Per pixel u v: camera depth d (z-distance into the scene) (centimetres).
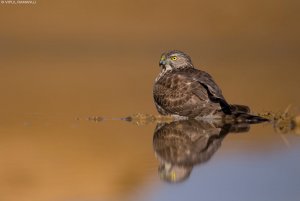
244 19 5319
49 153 1473
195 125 1783
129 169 1342
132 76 3000
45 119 1886
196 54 4156
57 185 1256
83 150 1492
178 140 1592
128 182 1266
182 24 5241
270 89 2508
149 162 1388
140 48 4478
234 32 5178
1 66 3419
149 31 5084
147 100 2291
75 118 1909
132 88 2609
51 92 2472
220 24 5259
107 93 2462
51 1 5241
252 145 1522
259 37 5097
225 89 2516
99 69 3306
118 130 1727
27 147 1529
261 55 4125
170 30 5150
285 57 3997
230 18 5303
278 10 5384
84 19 5162
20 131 1706
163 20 5256
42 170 1342
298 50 4444
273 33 5166
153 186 1230
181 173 1303
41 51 4259
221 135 1641
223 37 5084
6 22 5028
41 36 4847
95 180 1270
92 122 1844
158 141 1584
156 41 4819
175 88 1852
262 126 1755
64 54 4112
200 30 5175
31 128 1748
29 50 4297
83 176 1294
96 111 2028
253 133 1659
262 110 1948
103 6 5269
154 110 2062
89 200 1165
